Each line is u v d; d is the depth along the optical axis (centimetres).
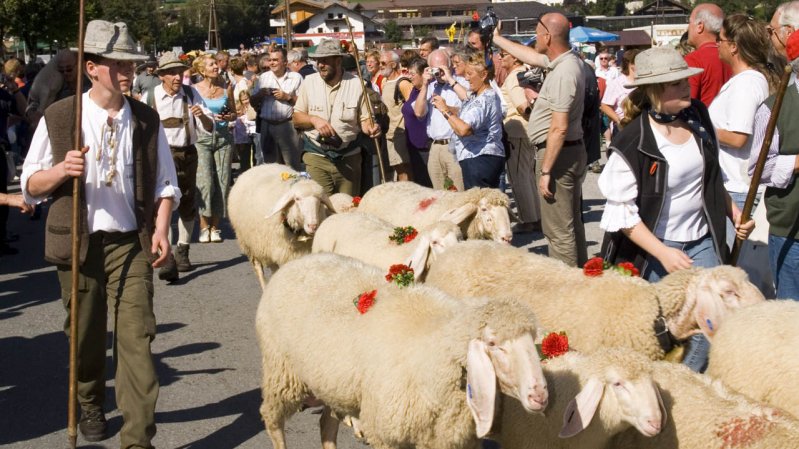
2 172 1118
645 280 510
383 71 1297
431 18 11869
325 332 478
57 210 522
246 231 852
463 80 1080
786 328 423
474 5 12381
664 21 3947
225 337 783
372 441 452
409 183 844
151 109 542
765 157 507
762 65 607
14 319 855
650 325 476
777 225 558
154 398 519
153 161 535
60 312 877
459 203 723
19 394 661
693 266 524
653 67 499
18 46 4684
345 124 930
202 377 686
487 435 461
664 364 440
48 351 757
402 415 429
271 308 519
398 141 1213
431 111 1042
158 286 965
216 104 1146
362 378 453
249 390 658
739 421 394
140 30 7481
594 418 417
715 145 522
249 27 9056
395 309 460
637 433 432
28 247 1180
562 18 708
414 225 755
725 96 602
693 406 411
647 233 516
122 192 527
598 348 457
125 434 518
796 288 560
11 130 1612
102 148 521
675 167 514
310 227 767
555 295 507
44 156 524
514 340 387
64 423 608
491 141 905
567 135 720
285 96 1193
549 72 721
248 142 1470
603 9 10019
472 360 392
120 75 519
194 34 8750
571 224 739
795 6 618
